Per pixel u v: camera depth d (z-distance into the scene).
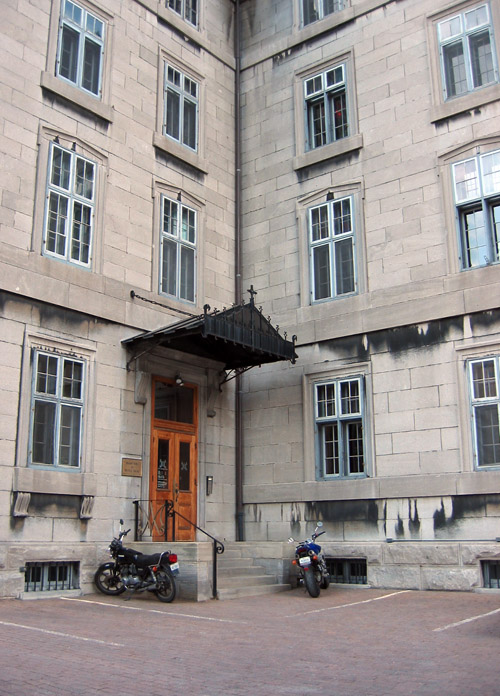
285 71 17.06
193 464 14.80
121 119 14.61
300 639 7.83
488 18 13.96
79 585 11.93
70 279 12.85
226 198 16.94
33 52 13.12
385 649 7.23
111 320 13.49
